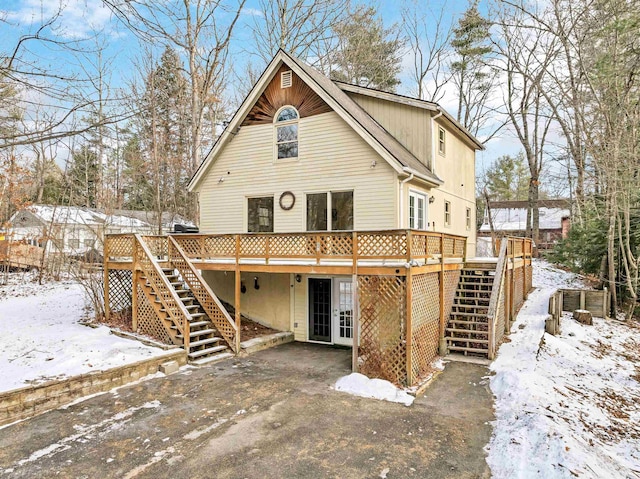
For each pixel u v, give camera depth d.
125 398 7.28
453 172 15.46
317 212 12.05
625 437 6.07
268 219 12.88
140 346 9.65
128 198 30.39
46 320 12.19
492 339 9.49
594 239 15.80
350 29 25.03
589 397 7.52
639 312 14.44
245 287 13.34
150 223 25.72
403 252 7.96
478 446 5.55
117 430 6.01
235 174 13.37
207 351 9.86
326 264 8.96
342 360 9.90
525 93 25.70
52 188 27.19
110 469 4.96
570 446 5.09
